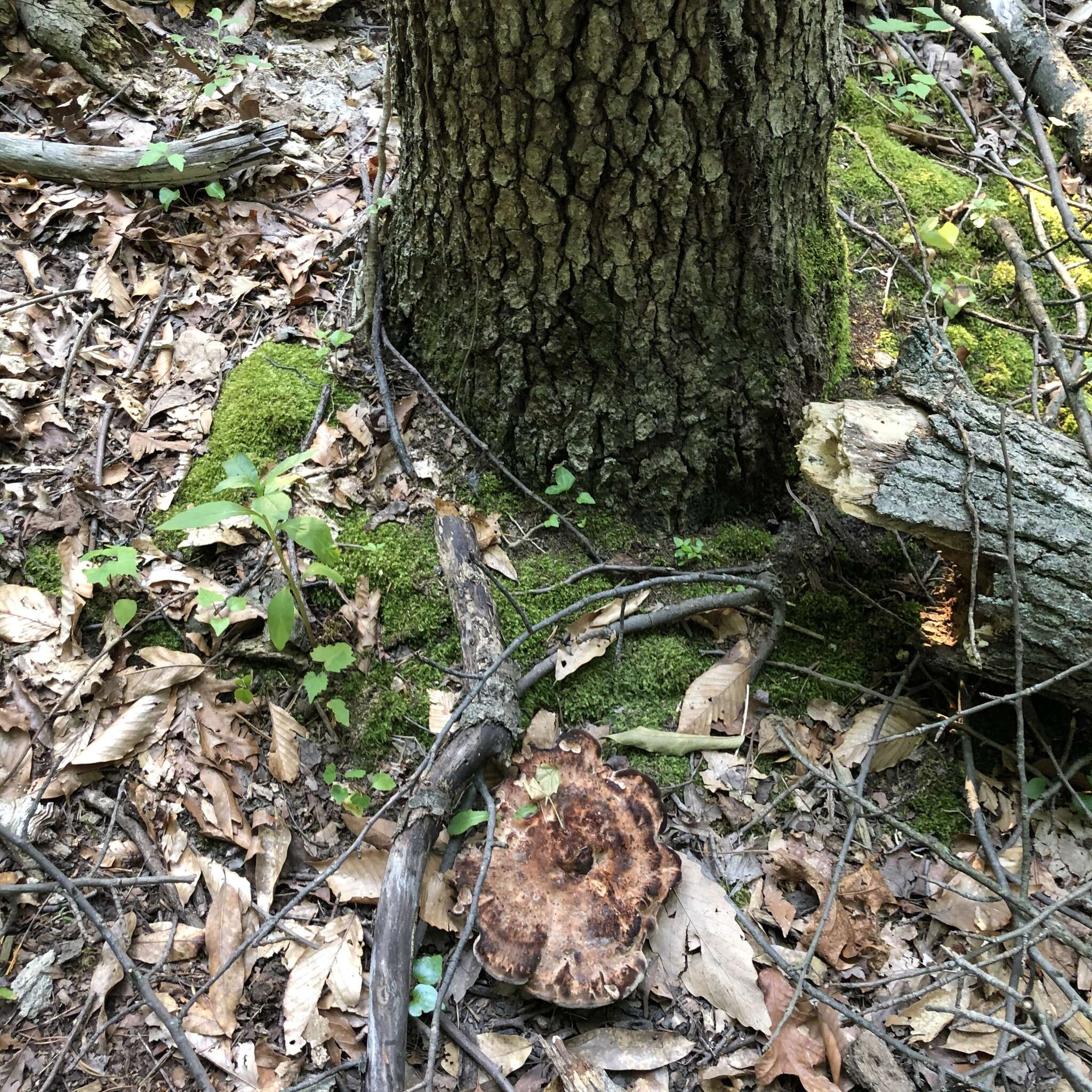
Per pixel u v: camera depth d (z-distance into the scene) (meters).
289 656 2.28
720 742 2.32
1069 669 1.99
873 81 3.89
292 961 1.93
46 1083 1.73
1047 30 3.89
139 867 2.02
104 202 2.99
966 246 3.35
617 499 2.64
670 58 1.88
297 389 2.67
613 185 2.07
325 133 3.47
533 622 2.42
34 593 2.26
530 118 1.99
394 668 2.34
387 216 2.72
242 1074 1.79
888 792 2.34
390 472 2.61
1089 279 3.29
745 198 2.15
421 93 2.13
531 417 2.54
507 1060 1.84
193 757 2.14
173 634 2.29
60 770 2.07
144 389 2.67
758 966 2.02
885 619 2.56
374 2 3.91
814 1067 1.88
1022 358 3.09
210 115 3.35
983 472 2.07
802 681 2.47
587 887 1.95
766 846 2.21
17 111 3.18
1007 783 2.37
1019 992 1.94
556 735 2.31
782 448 2.63
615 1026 1.92
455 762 2.03
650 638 2.49
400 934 1.81
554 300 2.31
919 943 2.12
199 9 3.68
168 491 2.49
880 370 2.94
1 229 2.86
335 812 2.16
